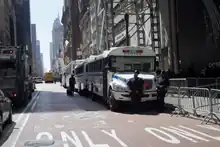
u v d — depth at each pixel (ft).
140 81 48.52
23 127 36.78
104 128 34.53
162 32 90.63
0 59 55.93
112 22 109.91
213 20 64.85
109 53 53.62
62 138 29.48
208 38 67.41
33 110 56.13
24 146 26.48
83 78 92.02
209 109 38.42
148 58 54.49
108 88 54.49
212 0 64.85
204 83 59.21
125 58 53.83
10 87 56.18
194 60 73.51
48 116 46.44
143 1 105.50
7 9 198.90
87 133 31.73
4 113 34.01
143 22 103.76
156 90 49.90
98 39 186.29
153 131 32.12
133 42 121.70
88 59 82.53
